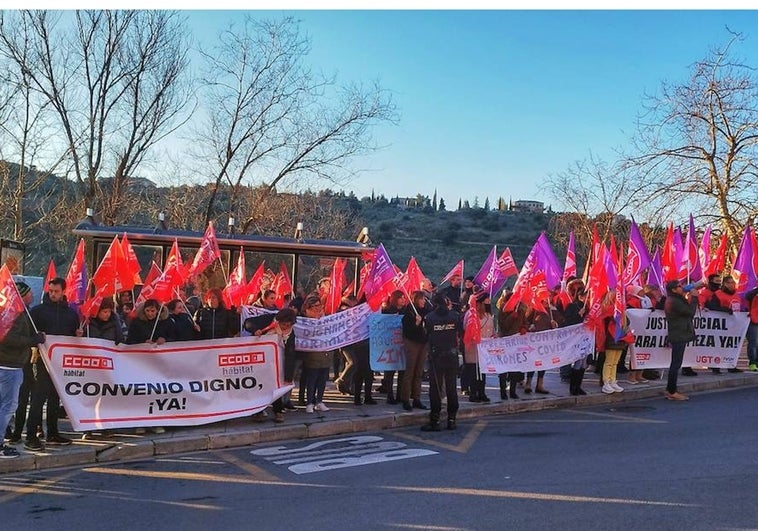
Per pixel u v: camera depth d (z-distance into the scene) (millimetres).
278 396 8859
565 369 12523
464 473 6676
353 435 8711
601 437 8289
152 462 7359
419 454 7555
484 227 67562
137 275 8812
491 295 11055
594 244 11492
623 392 11125
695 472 6535
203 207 24328
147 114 21734
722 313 12906
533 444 7988
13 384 7027
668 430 8594
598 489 6016
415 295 9688
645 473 6527
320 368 9602
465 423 9422
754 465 6781
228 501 5875
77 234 12258
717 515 5254
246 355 8883
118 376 8125
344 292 12836
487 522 5180
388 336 10172
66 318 7836
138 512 5598
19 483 6523
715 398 11094
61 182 22266
